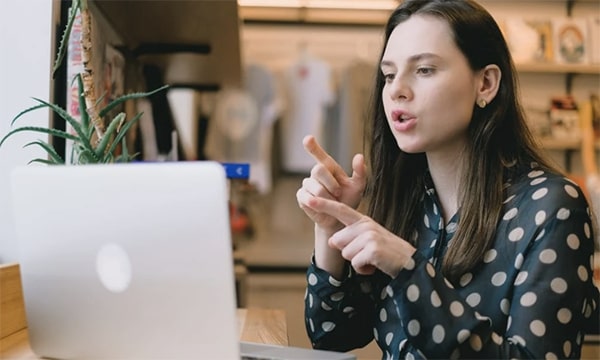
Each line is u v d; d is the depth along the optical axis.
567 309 1.04
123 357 1.03
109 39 2.00
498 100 1.25
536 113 3.65
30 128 1.32
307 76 4.58
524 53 3.54
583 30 3.60
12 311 1.34
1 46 1.61
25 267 1.08
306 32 4.58
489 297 1.13
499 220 1.17
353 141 4.38
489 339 1.01
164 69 2.88
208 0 2.02
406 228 1.38
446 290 1.03
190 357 0.98
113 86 2.05
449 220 1.30
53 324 1.08
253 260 4.50
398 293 1.04
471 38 1.20
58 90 1.69
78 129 1.32
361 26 4.58
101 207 0.99
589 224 1.12
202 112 3.68
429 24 1.20
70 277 1.05
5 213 1.58
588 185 3.19
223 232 0.93
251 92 4.54
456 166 1.28
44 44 1.61
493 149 1.24
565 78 3.71
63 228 1.03
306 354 1.18
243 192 4.04
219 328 0.96
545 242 1.08
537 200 1.13
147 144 2.56
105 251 1.00
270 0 4.19
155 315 0.99
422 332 1.02
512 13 3.75
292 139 4.58
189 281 0.96
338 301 1.34
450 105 1.19
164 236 0.96
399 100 1.21
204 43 2.57
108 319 1.03
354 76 4.39
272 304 4.50
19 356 1.18
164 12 2.15
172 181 0.94
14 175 1.05
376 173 1.42
